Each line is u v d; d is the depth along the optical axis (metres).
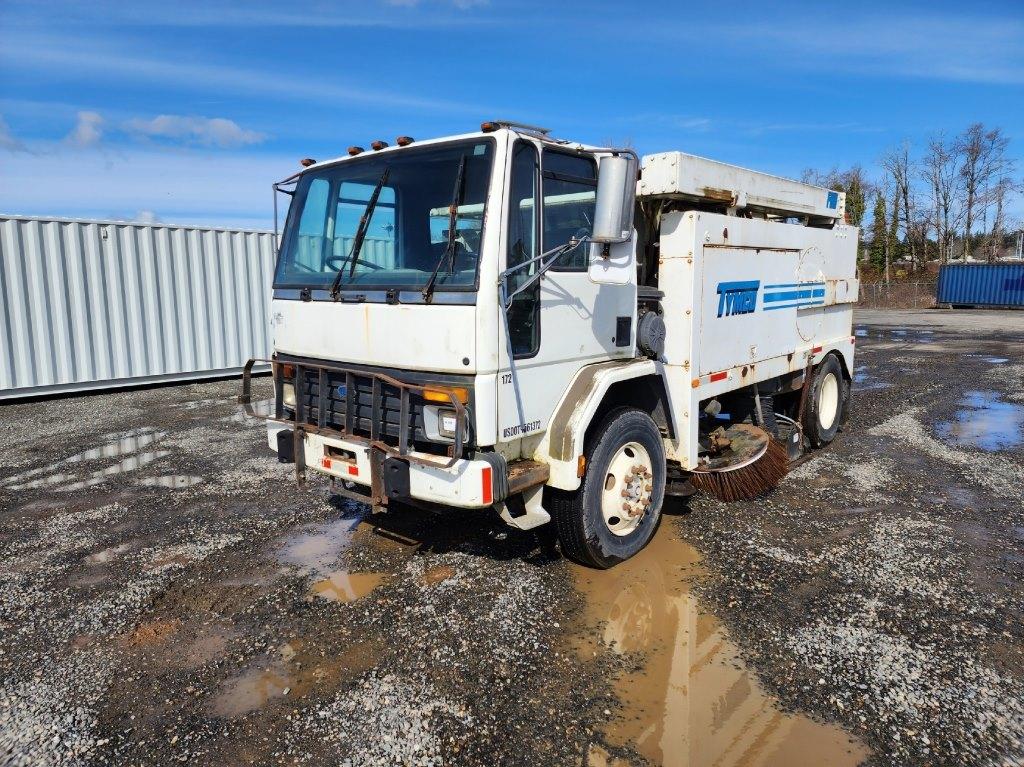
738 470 5.16
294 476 6.11
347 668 3.16
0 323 9.57
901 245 55.94
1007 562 4.21
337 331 3.86
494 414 3.36
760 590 3.88
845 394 7.57
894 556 4.30
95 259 10.35
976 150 50.22
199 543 4.64
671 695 2.93
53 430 8.08
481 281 3.25
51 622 3.62
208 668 3.18
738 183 5.02
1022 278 31.81
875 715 2.79
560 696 2.93
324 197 4.06
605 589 3.91
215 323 11.78
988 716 2.78
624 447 4.21
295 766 2.54
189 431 7.95
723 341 4.90
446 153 3.52
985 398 9.61
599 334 4.04
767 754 2.57
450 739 2.67
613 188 3.25
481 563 4.27
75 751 2.63
